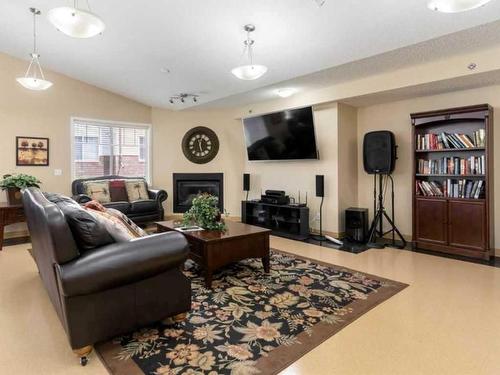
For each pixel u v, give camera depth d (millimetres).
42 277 2711
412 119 4289
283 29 3172
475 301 2592
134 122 6223
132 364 1778
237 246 3088
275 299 2648
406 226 4812
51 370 1737
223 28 3309
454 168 4062
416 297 2674
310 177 5391
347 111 5133
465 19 2652
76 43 4164
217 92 5301
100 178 5762
